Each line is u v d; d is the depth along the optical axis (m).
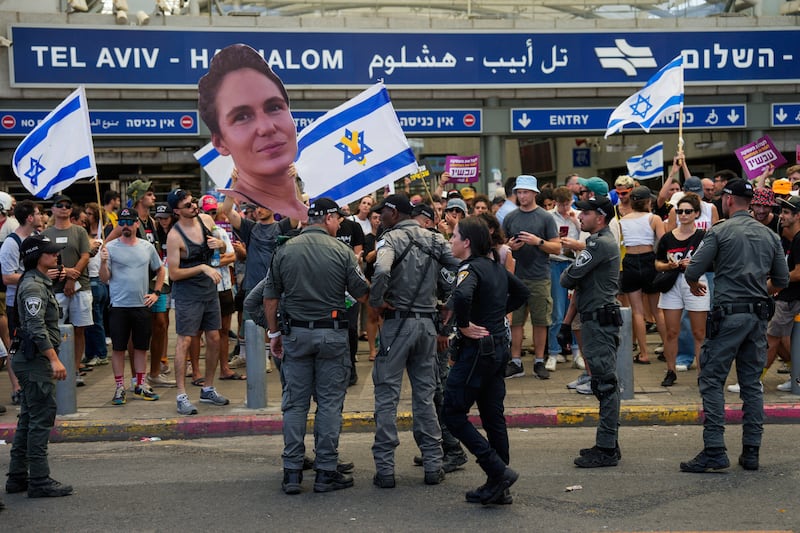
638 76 16.81
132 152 16.52
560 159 18.77
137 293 9.11
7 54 15.55
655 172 13.45
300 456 6.38
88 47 15.70
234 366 10.92
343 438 8.14
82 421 8.36
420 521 5.66
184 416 8.49
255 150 8.66
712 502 5.92
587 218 6.87
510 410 8.44
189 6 16.42
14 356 6.33
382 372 6.46
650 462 6.97
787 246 8.86
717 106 17.08
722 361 6.58
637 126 16.73
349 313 9.45
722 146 17.66
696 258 6.70
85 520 5.81
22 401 6.45
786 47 16.97
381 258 6.35
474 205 10.97
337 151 8.94
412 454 7.46
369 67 16.34
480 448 5.89
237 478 6.80
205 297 8.76
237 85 8.64
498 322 6.01
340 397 6.48
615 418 6.87
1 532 5.59
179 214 8.81
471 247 6.07
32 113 15.76
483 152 16.95
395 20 16.38
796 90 17.19
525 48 16.56
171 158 16.59
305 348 6.32
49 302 6.45
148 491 6.48
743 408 6.72
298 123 16.34
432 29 16.38
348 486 6.47
